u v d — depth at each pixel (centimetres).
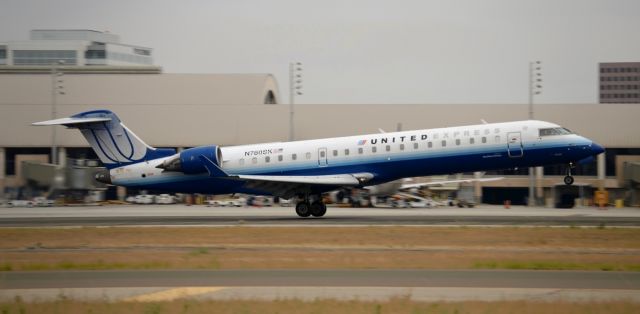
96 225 17850
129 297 8475
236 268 10475
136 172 19588
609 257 11438
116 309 7794
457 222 17550
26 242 14412
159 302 8100
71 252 12731
